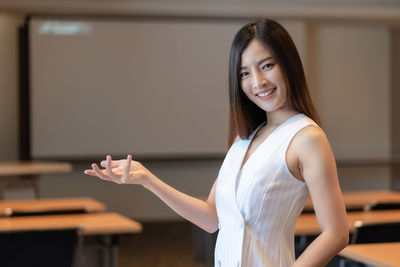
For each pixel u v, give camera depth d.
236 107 2.09
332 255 1.86
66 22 9.27
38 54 9.19
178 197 2.14
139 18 9.50
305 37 10.11
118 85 9.44
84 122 9.34
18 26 9.31
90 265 4.46
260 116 2.13
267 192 1.95
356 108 10.54
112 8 9.19
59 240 3.71
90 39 9.34
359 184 10.47
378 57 10.59
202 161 9.74
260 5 9.74
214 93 9.70
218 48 9.69
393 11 10.15
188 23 9.61
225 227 2.06
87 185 9.34
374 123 10.60
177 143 9.62
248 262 1.97
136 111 9.48
